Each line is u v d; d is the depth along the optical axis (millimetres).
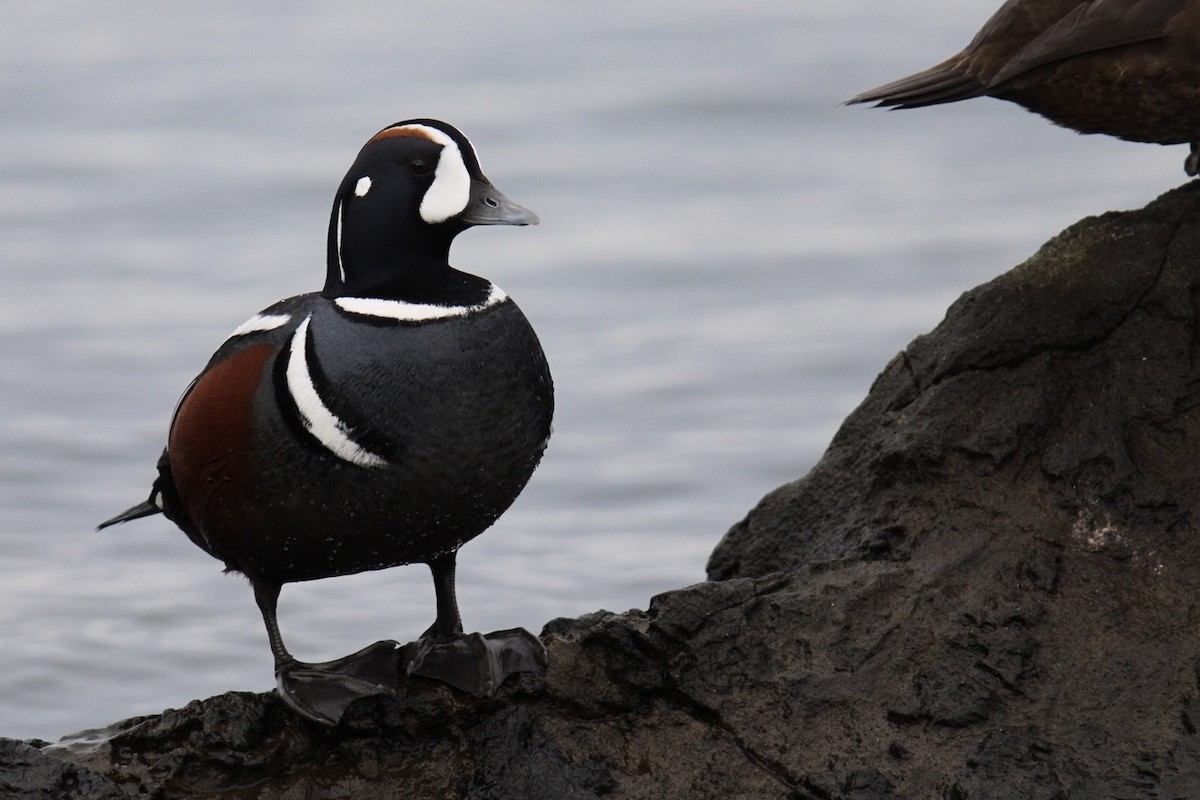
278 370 9383
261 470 9383
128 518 10844
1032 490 10547
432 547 9703
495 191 9625
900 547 10570
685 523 17125
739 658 9781
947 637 9750
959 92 11406
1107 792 9047
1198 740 9188
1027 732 9328
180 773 9609
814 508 11852
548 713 9781
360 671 9930
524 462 9609
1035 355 10914
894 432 11195
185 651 14461
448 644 10039
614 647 9875
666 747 9586
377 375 9234
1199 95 10984
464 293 9539
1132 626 9750
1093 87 11156
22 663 14211
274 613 10062
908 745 9375
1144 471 10398
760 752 9469
